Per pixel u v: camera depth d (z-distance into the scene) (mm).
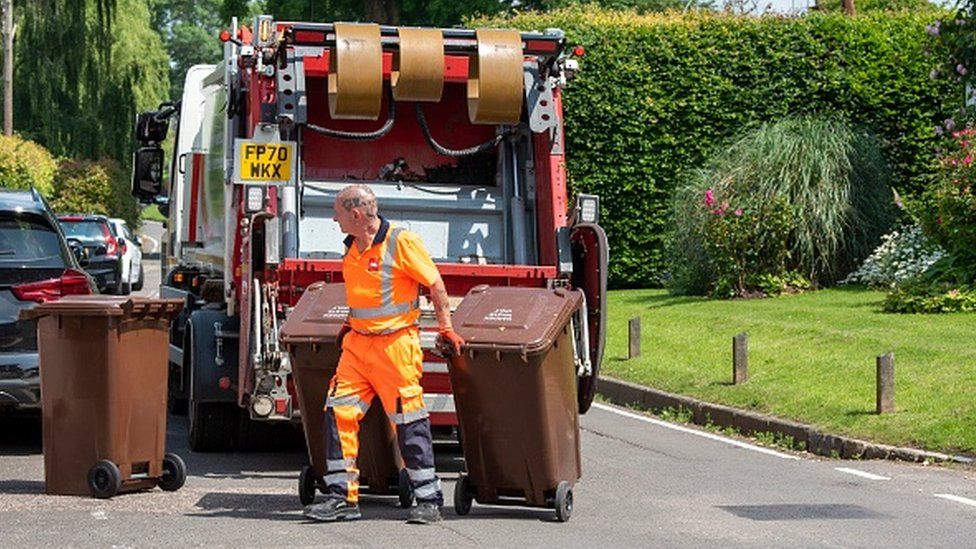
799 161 26750
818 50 30453
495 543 9914
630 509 11508
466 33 14047
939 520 11164
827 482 13031
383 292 10523
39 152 52281
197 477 13031
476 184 14719
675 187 30250
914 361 17766
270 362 13078
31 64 60938
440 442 15922
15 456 14117
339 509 10703
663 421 17734
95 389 11555
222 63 15703
